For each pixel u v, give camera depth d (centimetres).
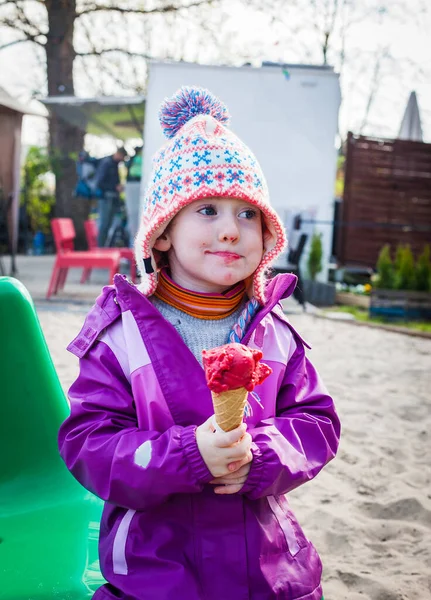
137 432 139
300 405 158
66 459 144
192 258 149
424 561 254
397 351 666
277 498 154
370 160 1268
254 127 1040
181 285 157
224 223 147
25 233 1841
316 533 275
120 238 1370
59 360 532
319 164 1059
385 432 402
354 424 413
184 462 131
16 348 204
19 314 204
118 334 151
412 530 278
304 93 1043
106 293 159
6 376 202
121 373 149
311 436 150
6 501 197
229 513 141
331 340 711
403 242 1289
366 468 344
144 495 134
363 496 311
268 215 153
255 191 150
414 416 437
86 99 1205
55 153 1778
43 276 1186
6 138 1173
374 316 939
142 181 1025
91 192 1300
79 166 1312
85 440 141
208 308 154
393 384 523
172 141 155
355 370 565
